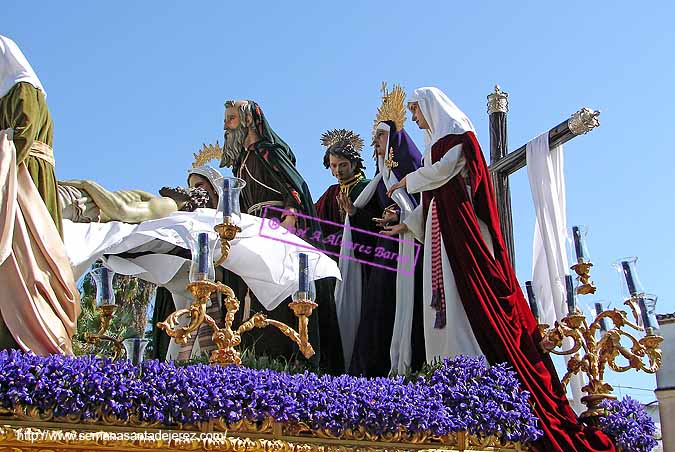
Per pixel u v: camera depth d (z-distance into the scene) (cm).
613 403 846
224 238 656
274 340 869
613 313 852
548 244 979
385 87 1073
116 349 732
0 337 648
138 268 784
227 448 613
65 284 680
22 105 698
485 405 732
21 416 568
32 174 700
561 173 1020
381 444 682
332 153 1084
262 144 976
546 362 850
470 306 823
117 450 587
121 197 840
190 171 964
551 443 762
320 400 655
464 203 864
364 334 954
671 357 1098
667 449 1056
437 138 906
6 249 646
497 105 1129
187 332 624
